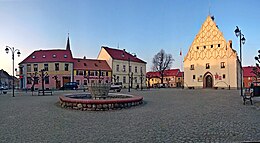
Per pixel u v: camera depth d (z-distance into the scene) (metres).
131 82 62.25
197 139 6.64
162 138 6.78
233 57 48.09
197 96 24.73
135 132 7.57
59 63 56.50
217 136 6.95
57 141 6.56
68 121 9.72
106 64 64.06
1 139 6.80
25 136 7.15
